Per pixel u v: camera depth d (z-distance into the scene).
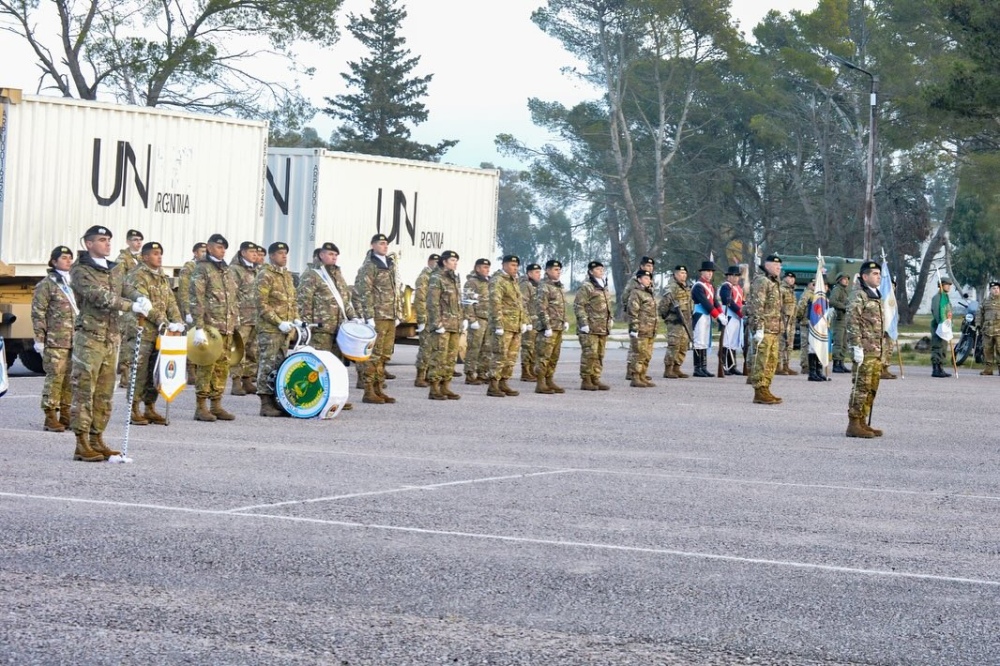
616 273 77.44
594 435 15.20
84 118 22.53
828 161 64.88
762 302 20.28
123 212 23.17
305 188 26.98
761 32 66.75
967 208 85.25
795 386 24.55
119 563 7.62
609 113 64.88
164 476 10.92
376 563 7.75
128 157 23.20
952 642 6.38
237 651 5.97
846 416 18.47
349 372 23.50
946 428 17.11
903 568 7.98
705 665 5.93
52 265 14.27
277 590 7.08
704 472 12.20
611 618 6.66
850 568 7.94
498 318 20.23
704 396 21.52
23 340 22.28
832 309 29.30
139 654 5.90
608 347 41.41
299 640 6.16
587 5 60.28
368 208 27.77
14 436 13.54
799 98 66.69
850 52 60.88
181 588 7.09
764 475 12.12
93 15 41.50
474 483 10.98
